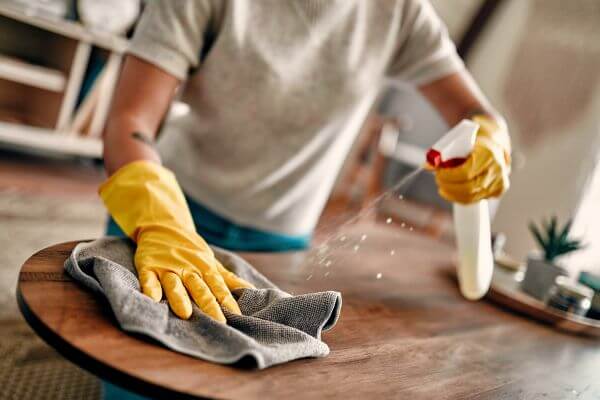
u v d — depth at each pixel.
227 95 1.01
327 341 0.65
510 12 3.91
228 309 0.61
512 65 3.88
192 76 1.02
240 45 0.97
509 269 1.43
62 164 3.01
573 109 3.64
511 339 0.92
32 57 2.86
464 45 4.04
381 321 0.80
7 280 1.65
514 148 3.83
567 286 1.17
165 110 0.93
